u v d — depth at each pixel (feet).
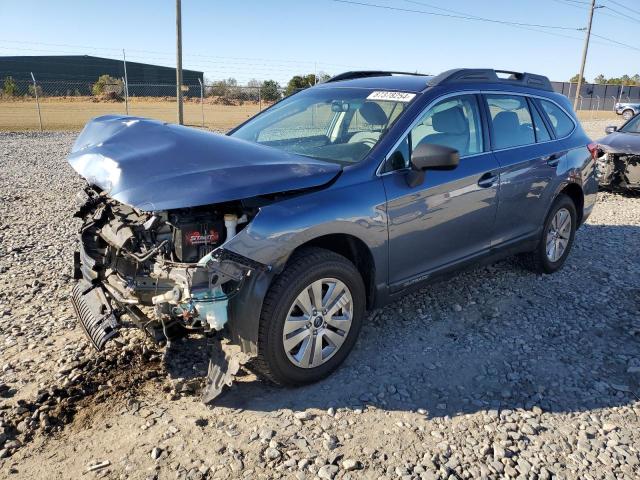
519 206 15.88
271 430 10.07
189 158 10.68
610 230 24.67
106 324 10.90
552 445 10.00
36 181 34.19
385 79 15.29
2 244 20.57
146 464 9.18
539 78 18.19
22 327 13.74
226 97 147.02
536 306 15.94
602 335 14.30
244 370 12.07
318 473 9.07
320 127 14.16
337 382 11.73
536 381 12.07
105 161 11.00
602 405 11.27
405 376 12.07
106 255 11.49
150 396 11.01
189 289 9.53
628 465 9.53
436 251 13.58
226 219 10.11
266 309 10.43
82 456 9.35
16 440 9.69
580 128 19.31
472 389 11.69
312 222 10.65
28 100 140.97
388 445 9.82
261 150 11.73
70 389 11.07
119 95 148.77
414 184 12.32
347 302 11.71
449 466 9.34
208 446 9.62
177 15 71.41
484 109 15.03
